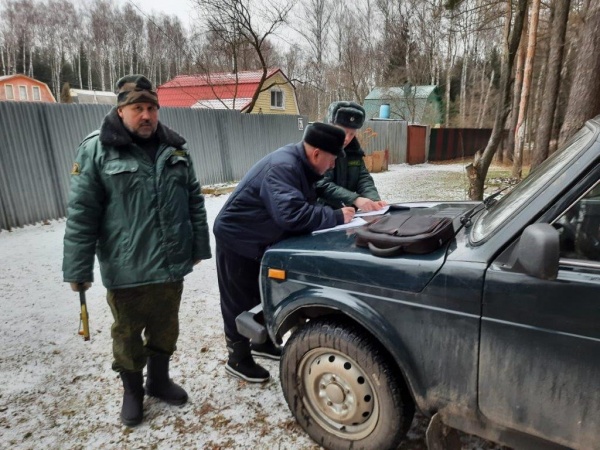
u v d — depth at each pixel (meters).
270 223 2.42
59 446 2.26
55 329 3.58
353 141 3.07
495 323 1.56
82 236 2.08
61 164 7.49
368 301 1.85
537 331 1.49
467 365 1.65
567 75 17.41
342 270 1.92
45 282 4.66
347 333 1.95
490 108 35.47
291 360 2.16
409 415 1.92
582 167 1.50
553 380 1.49
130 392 2.42
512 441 1.65
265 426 2.38
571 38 14.34
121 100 2.04
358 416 2.01
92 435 2.34
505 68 5.71
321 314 2.16
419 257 1.75
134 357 2.36
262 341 2.30
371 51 31.66
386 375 1.87
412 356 1.77
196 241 2.49
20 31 48.72
